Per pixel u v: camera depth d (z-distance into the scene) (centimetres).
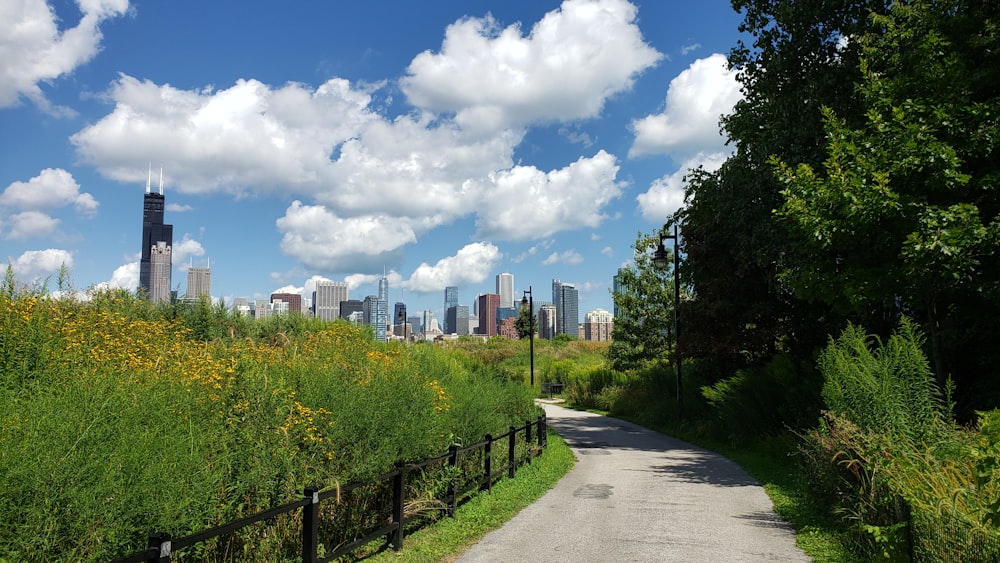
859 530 740
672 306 3538
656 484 1305
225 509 516
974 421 1190
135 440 434
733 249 2116
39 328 600
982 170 1154
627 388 3650
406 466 761
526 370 5900
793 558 728
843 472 866
